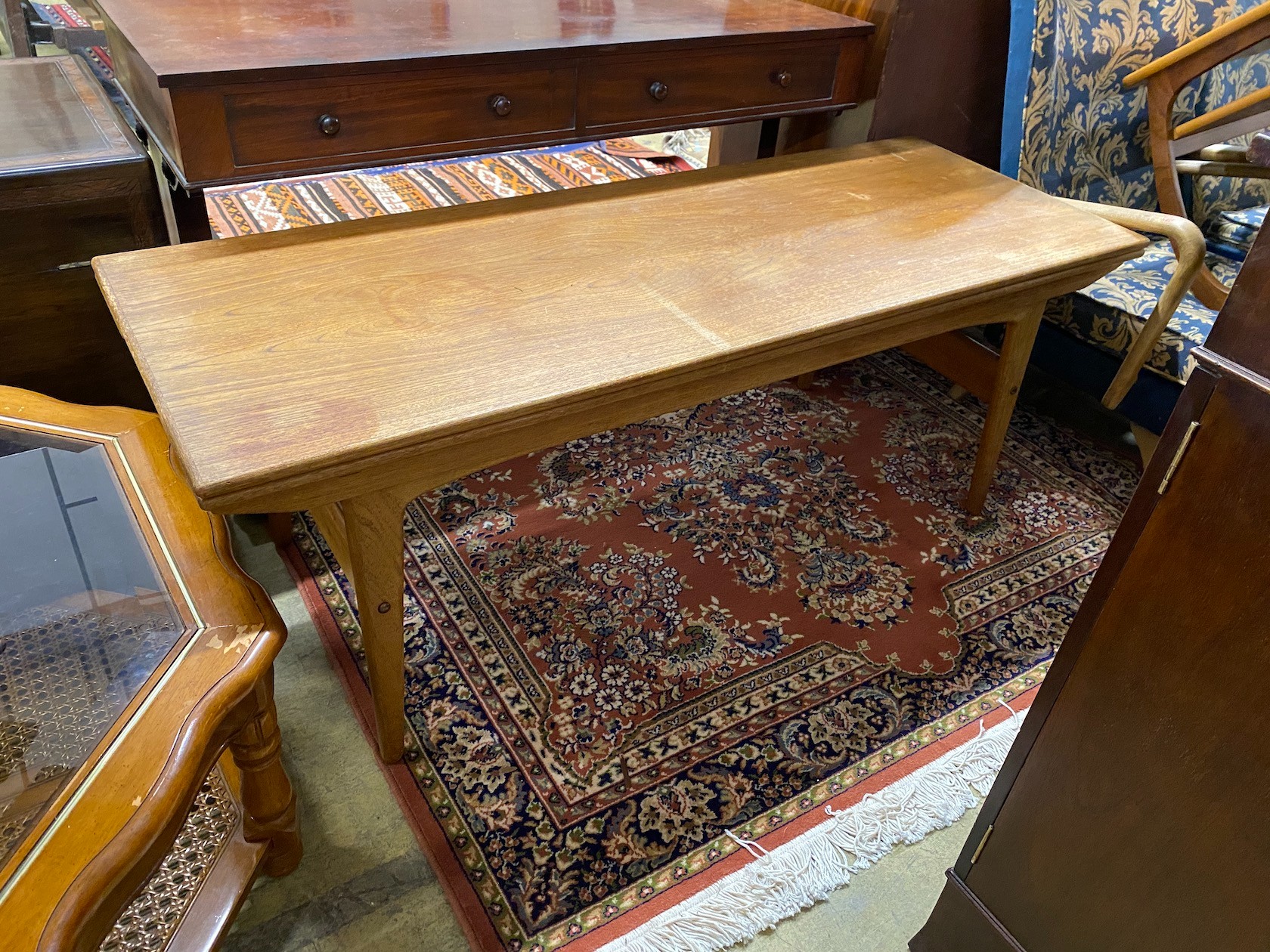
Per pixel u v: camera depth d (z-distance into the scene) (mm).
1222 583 706
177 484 1055
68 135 1479
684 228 1467
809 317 1253
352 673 1430
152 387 1009
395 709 1236
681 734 1374
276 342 1099
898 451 2021
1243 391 659
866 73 1871
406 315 1175
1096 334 1794
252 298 1177
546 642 1503
